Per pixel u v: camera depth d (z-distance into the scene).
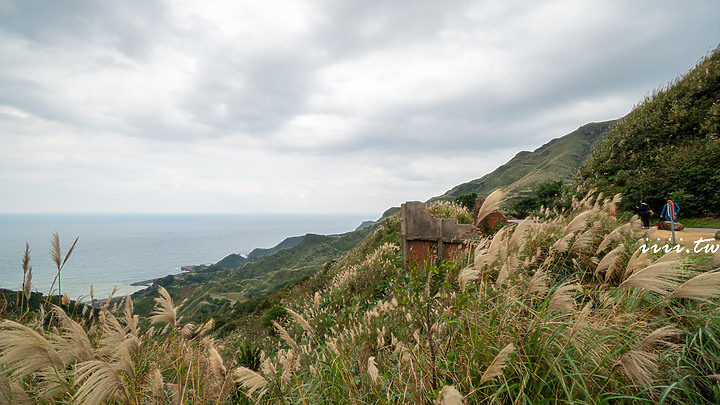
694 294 1.91
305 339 5.80
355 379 3.05
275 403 2.90
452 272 3.30
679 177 18.45
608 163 25.00
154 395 2.27
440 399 1.51
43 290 3.20
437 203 16.53
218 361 2.48
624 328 2.55
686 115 21.80
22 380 2.06
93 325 3.21
